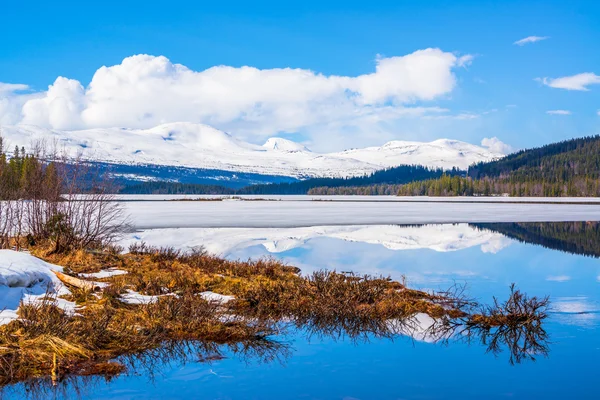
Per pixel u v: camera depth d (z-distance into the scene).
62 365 7.71
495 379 7.70
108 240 19.89
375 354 8.77
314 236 29.34
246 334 9.50
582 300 12.88
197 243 24.83
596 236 31.48
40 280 11.19
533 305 11.33
